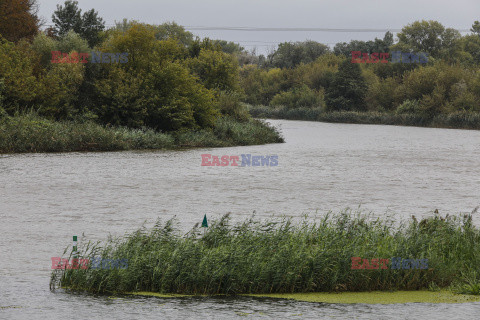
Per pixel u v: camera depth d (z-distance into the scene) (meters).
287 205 79.56
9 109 164.38
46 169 116.75
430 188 97.81
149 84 184.62
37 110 167.25
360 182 104.81
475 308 40.09
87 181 101.38
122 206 77.44
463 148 188.25
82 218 68.88
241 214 72.44
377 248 48.00
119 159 139.25
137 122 179.88
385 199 85.62
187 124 193.50
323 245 48.62
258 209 76.19
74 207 76.25
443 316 38.28
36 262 49.78
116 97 178.25
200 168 124.50
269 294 43.44
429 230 53.97
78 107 180.75
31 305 39.00
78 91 181.12
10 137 150.62
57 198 83.38
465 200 85.38
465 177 113.50
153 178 107.12
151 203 80.06
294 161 143.00
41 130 154.88
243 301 41.28
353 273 45.25
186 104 186.75
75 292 42.47
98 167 122.31
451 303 41.50
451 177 113.31
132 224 65.44
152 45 192.88
